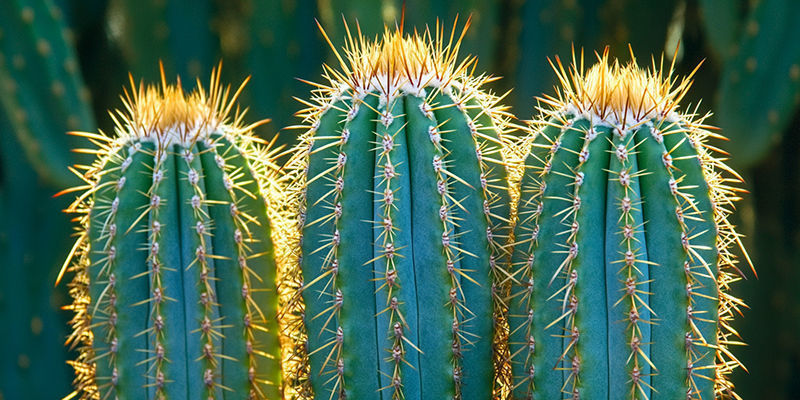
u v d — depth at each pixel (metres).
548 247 1.21
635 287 1.19
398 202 1.21
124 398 1.23
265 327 1.25
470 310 1.23
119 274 1.23
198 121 1.25
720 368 1.22
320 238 1.23
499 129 1.26
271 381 1.26
